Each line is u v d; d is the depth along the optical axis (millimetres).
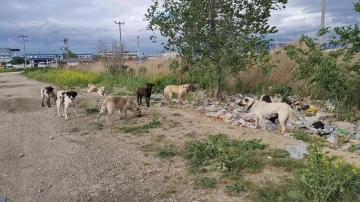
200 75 11977
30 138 7820
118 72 21625
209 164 5555
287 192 4293
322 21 14734
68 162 6129
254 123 8375
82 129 8414
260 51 10078
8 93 16344
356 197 3971
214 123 8461
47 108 11680
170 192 4781
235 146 6262
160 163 5820
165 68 18562
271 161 5430
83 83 19625
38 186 5215
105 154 6438
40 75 27141
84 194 4895
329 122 8586
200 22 10391
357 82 8703
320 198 3951
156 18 10828
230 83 13180
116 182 5207
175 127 8094
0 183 5367
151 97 13180
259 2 10305
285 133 7445
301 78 10398
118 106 8922
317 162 4289
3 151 6926
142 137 7402
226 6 10602
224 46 10266
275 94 11898
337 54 9281
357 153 6098
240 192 4578
